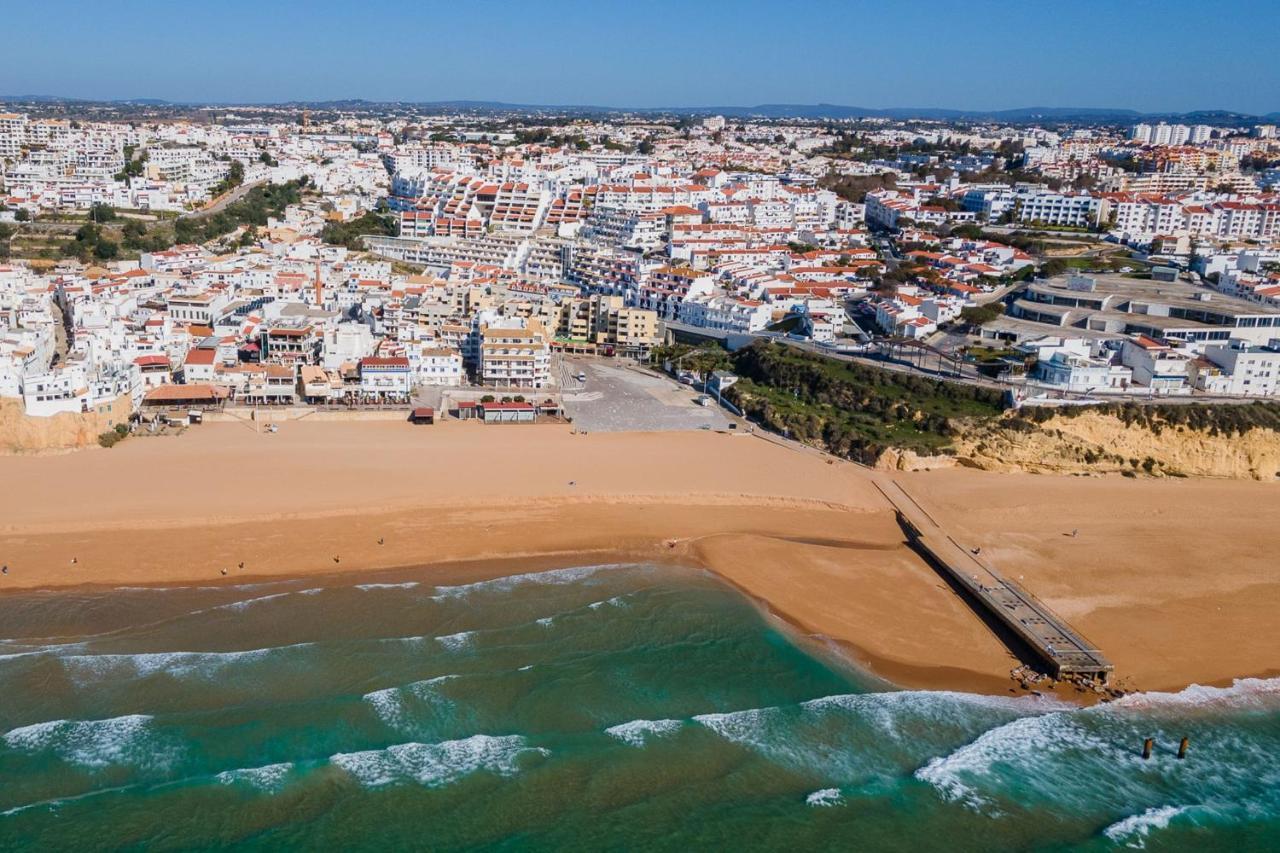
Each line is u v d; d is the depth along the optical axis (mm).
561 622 89125
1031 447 129625
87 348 138125
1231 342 149125
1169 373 141000
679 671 82500
